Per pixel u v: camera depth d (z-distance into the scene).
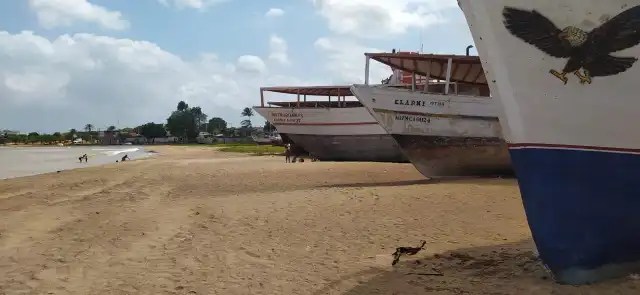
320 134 29.33
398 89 18.36
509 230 9.39
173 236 10.17
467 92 20.73
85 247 9.39
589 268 6.11
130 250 9.09
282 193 16.02
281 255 8.37
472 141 17.86
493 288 6.11
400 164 27.73
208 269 7.71
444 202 12.59
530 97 6.05
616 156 6.01
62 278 7.48
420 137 18.25
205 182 21.33
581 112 5.95
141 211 13.48
